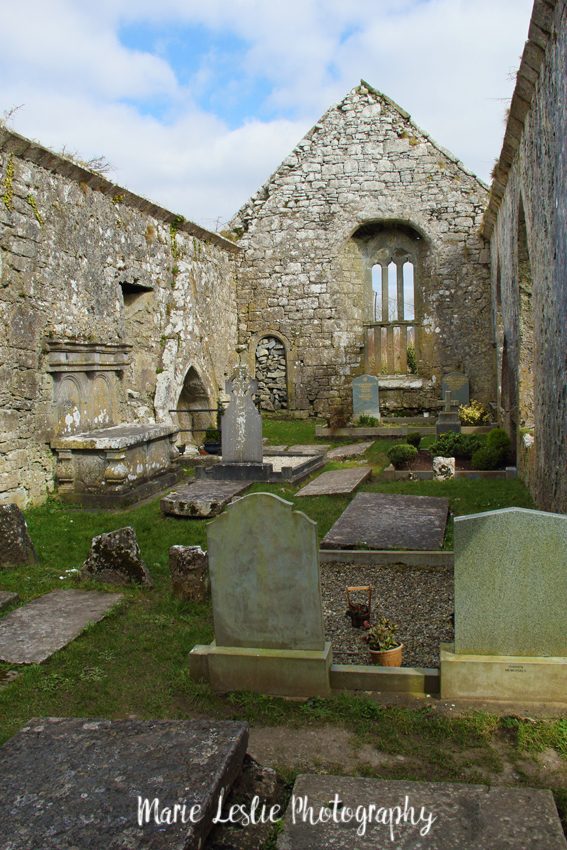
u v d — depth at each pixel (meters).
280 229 19.20
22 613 5.68
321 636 4.32
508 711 3.98
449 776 3.47
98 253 11.71
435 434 15.80
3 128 8.94
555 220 6.98
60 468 9.88
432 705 4.09
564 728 3.75
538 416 8.46
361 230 19.36
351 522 8.06
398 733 3.86
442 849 2.78
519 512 4.03
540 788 3.33
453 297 18.72
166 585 6.40
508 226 12.52
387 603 6.02
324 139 19.00
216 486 10.23
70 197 10.84
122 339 12.55
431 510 8.58
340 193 18.94
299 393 19.34
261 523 4.35
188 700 4.31
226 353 18.56
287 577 4.33
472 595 4.12
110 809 2.77
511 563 4.06
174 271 15.06
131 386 13.39
